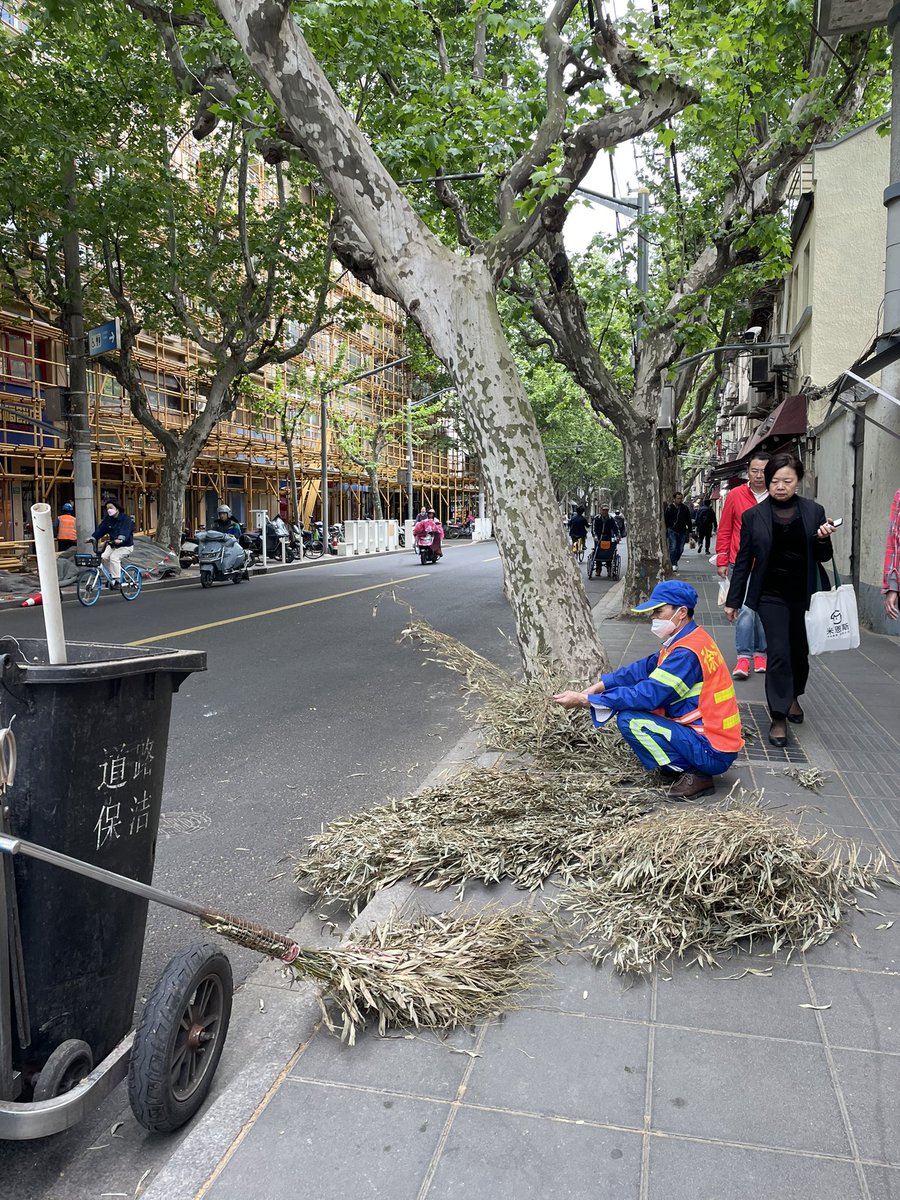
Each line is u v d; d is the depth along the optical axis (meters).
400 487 55.84
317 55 8.60
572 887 3.56
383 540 38.22
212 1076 2.55
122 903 2.33
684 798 4.51
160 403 29.52
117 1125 2.51
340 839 4.00
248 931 2.56
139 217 17.88
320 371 35.94
